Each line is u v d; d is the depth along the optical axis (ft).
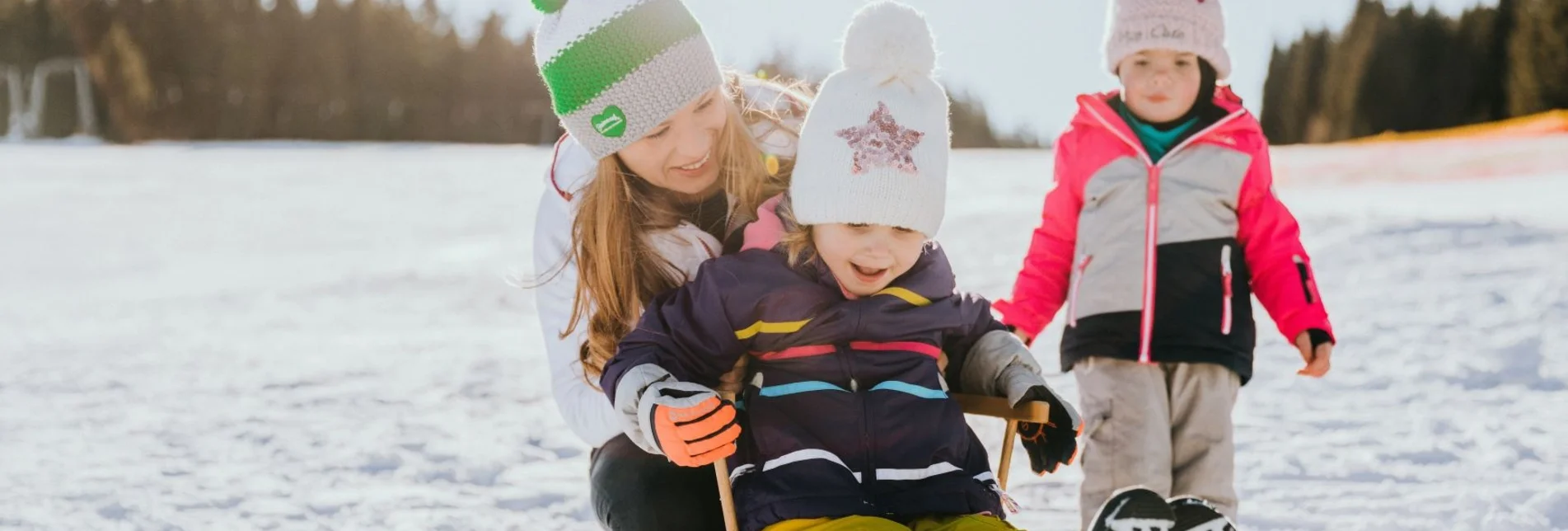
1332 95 164.66
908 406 7.25
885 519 6.64
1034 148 202.80
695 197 8.07
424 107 230.89
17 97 210.79
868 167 7.11
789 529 6.77
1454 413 14.55
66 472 14.11
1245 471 12.75
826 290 7.46
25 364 22.08
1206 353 10.02
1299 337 9.99
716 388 7.64
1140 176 10.37
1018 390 7.35
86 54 215.92
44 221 61.11
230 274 39.06
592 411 7.91
